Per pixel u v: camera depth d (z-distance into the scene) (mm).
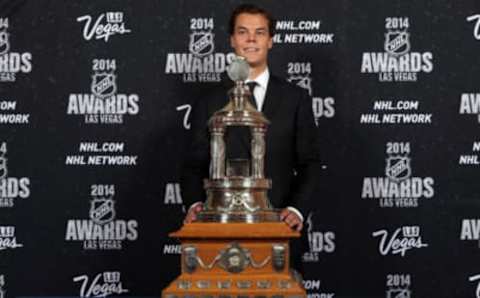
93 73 5289
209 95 4188
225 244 3369
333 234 5219
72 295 5238
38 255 5242
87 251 5254
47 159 5273
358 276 5199
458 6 5234
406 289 5195
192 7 5277
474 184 5199
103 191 5273
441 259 5188
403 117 5223
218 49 5277
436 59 5223
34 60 5285
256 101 4168
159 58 5285
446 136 5211
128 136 5281
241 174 3559
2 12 5277
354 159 5223
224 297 3312
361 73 5246
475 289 5176
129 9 5289
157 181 5273
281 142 4086
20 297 5215
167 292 3318
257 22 4125
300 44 5250
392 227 5207
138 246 5258
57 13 5293
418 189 5211
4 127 5262
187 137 5281
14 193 5254
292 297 3305
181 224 5270
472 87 5215
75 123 5281
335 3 5254
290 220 3695
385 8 5242
